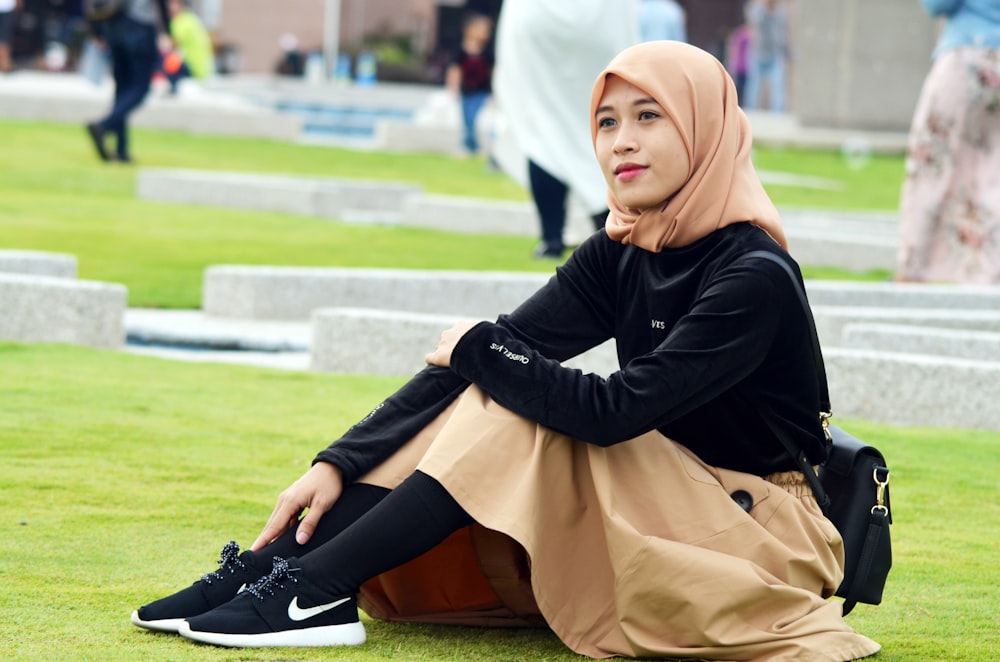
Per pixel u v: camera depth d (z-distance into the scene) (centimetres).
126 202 2680
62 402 1078
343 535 589
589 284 657
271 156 3819
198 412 1074
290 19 8169
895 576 739
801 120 4797
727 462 618
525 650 606
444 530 582
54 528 755
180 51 4712
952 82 1822
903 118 4744
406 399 616
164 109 4328
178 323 1530
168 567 698
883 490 636
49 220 2298
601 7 1888
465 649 604
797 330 604
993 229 1830
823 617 579
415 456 607
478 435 582
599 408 575
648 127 605
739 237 604
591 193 1927
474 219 2564
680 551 570
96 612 621
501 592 625
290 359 1398
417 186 3052
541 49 1908
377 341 1289
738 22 7488
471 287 1620
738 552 582
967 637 638
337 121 5434
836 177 4000
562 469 587
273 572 584
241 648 576
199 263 1941
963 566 761
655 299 616
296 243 2214
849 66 4731
